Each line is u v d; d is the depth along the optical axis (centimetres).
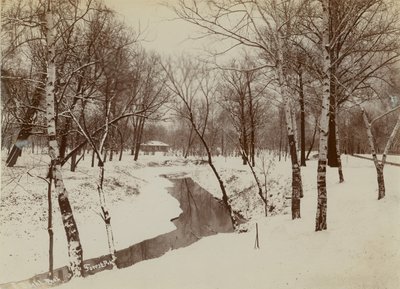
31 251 1313
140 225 1769
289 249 1023
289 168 2372
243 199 2134
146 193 2448
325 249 957
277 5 1317
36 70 1429
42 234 1436
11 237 1368
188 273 985
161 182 2967
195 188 2795
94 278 1023
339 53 1683
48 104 1030
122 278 995
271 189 2030
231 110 2203
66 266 1241
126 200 2133
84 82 1448
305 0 1350
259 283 849
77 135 2092
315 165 2411
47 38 1052
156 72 1519
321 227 1073
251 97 2347
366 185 1505
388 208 1102
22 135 1673
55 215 1577
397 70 1538
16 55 1381
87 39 1398
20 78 1300
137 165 3366
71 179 2159
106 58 1415
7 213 1483
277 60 1305
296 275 858
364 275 820
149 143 4403
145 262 1145
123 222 1778
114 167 2917
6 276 1135
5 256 1253
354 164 2333
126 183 2461
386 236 934
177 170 3544
